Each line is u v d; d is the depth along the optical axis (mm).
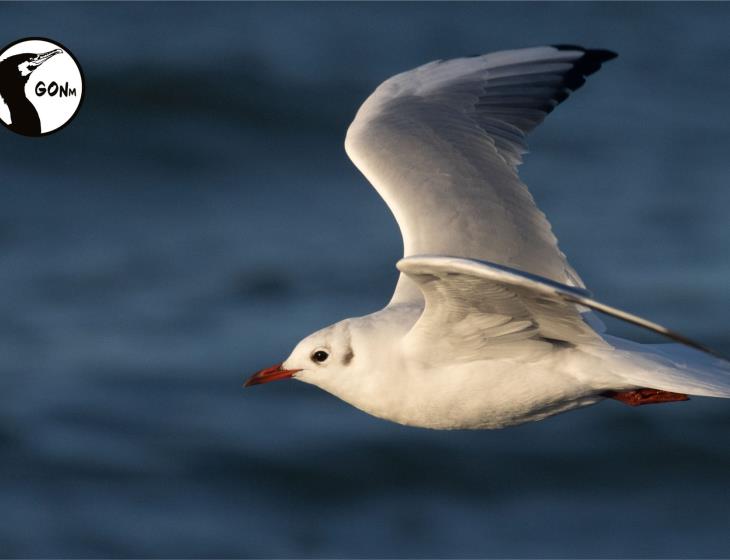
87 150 23766
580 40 29406
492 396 7367
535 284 5781
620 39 29422
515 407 7422
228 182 22906
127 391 15141
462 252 7656
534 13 30828
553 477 14477
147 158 23844
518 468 14523
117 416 14766
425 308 6961
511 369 7301
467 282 6398
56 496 13633
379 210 20969
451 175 8031
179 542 13133
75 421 14648
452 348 7227
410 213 7867
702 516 13852
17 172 22875
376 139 8352
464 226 7762
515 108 8516
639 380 7180
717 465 14578
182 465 14164
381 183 8062
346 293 17469
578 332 7090
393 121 8492
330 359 7543
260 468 14250
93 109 24969
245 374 15414
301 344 7676
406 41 28656
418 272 6340
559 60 8664
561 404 7461
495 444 14844
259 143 24469
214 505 13742
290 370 7672
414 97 8688
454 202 7867
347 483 14203
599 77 27484
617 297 17125
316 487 13961
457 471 14430
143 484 13914
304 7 30438
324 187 22484
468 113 8492
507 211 7863
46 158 23359
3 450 14180
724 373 7277
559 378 7305
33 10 29281
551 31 29688
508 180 8023
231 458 14320
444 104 8578
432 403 7422
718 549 13289
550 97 8547
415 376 7355
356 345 7477
